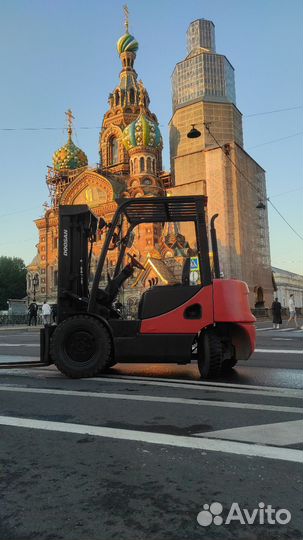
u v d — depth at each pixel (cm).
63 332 786
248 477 334
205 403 576
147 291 805
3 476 345
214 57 5822
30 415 525
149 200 826
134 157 6438
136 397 615
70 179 7569
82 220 868
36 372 877
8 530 266
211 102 5684
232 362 879
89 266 908
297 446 401
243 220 5047
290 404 571
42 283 7106
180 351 774
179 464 361
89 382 745
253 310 4578
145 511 285
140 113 6875
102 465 363
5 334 2712
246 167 5350
